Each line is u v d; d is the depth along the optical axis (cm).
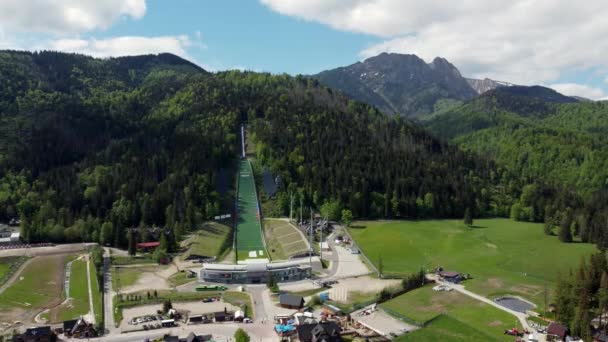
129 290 18662
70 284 18925
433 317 15250
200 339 13688
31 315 15862
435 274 19938
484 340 13625
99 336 14288
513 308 16025
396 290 17738
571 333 13675
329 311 16088
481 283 18588
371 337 13888
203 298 17750
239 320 15438
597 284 14900
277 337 14138
